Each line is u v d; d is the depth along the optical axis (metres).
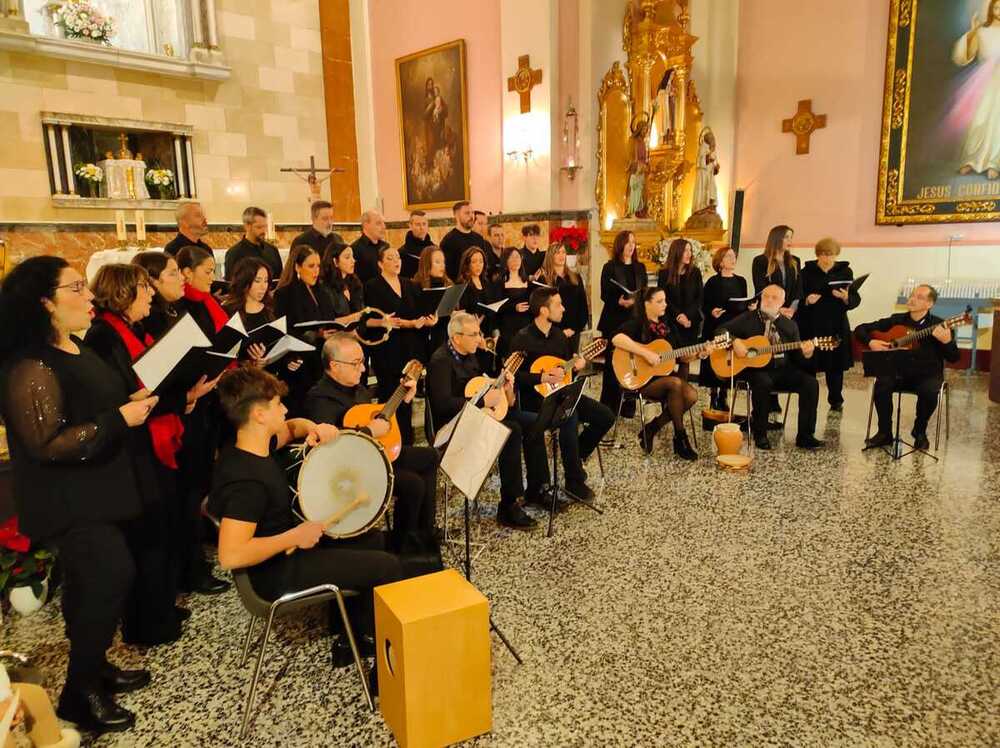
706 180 9.12
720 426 4.89
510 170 8.82
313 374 4.25
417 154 10.12
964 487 4.31
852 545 3.54
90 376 2.18
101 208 8.09
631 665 2.58
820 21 8.70
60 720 2.28
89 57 7.84
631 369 5.05
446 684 2.13
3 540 3.03
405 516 3.20
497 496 4.34
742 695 2.40
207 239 8.98
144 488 2.52
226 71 8.89
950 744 2.16
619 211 8.71
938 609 2.93
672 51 8.52
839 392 6.18
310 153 10.09
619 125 8.55
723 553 3.48
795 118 9.02
